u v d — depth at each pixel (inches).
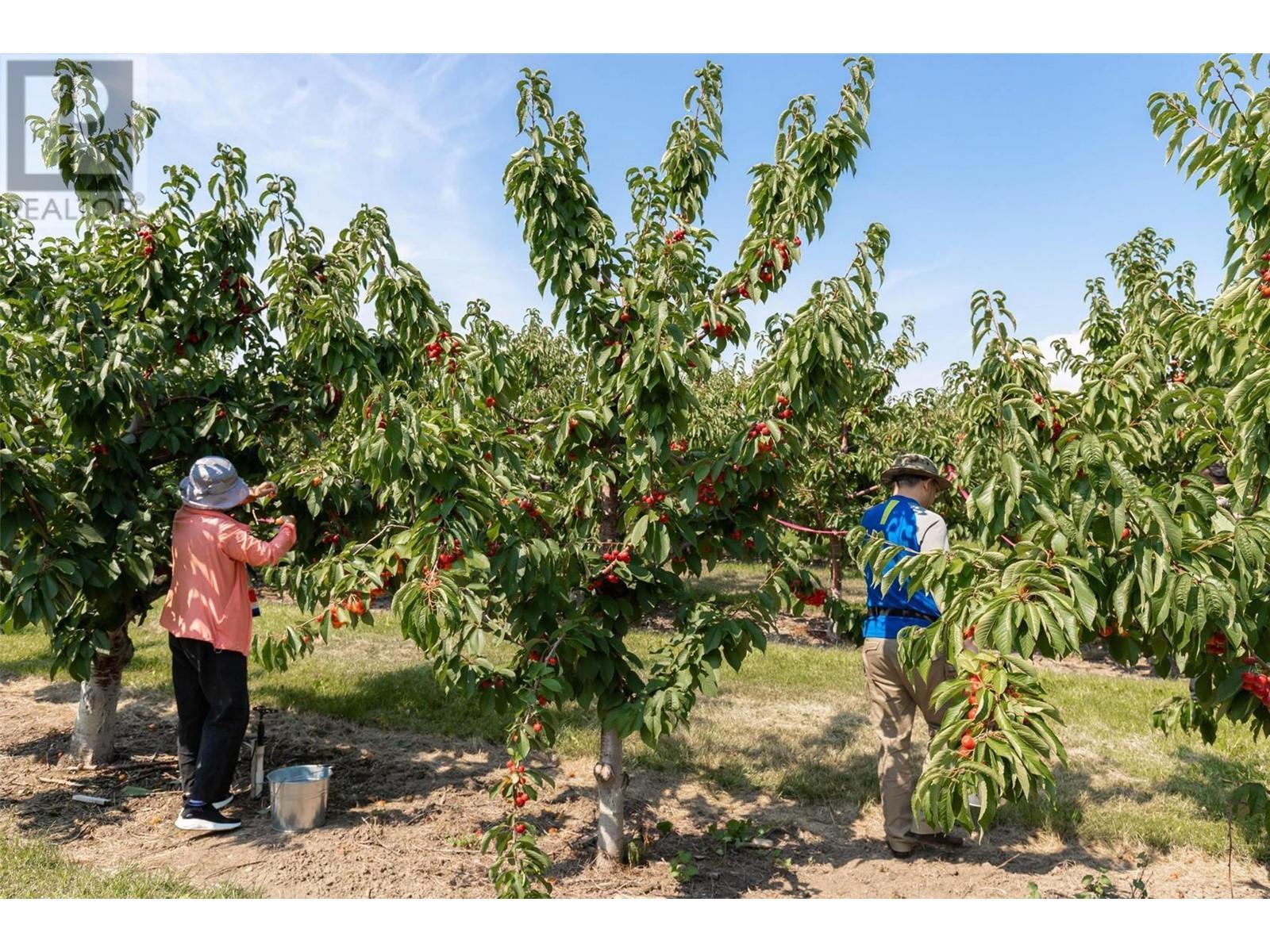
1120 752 221.5
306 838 161.8
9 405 150.3
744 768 203.3
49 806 173.3
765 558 154.7
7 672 277.6
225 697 166.1
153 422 181.6
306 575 164.6
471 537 123.0
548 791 190.9
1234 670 102.8
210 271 189.9
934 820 81.7
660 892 143.4
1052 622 81.8
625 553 143.2
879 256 147.8
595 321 149.3
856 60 145.8
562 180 143.8
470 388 163.6
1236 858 161.0
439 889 141.3
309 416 201.6
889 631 158.7
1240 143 141.8
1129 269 321.7
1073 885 149.2
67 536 154.4
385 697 253.0
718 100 159.3
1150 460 152.1
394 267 170.4
